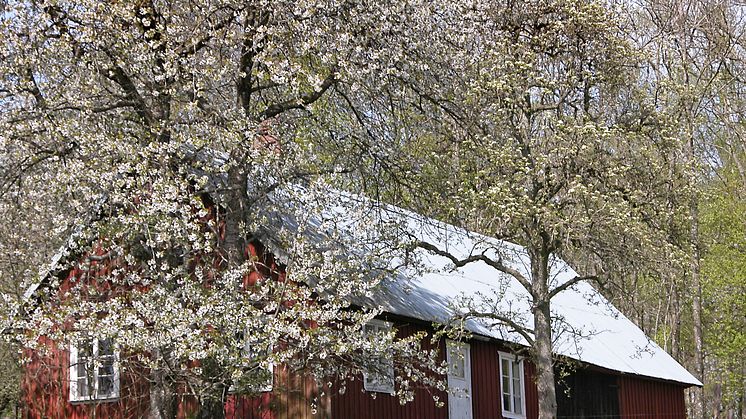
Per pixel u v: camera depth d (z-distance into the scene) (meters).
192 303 17.42
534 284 24.75
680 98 25.64
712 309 48.16
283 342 19.92
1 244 21.61
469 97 22.59
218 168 18.97
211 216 21.97
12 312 17.52
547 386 24.14
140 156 18.02
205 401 18.72
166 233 17.25
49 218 20.75
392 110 21.52
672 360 37.97
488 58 23.06
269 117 20.78
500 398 28.03
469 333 23.58
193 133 18.53
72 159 17.86
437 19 21.94
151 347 17.12
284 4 19.88
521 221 22.27
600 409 32.00
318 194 19.02
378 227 21.36
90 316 17.52
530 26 24.77
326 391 21.47
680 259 22.34
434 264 29.22
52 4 18.78
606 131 22.16
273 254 21.36
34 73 19.28
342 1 20.31
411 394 21.00
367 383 22.88
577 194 21.67
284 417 21.89
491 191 21.17
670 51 35.81
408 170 22.08
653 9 51.53
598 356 31.94
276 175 19.48
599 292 26.75
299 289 18.33
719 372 47.19
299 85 19.39
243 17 19.69
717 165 54.28
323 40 20.22
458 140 22.89
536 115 24.70
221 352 16.78
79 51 19.38
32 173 19.64
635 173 23.34
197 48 19.84
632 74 25.06
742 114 53.47
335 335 18.72
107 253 19.66
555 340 26.00
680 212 23.39
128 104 19.89
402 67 21.44
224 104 20.41
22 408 25.14
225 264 20.55
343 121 22.22
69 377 24.55
